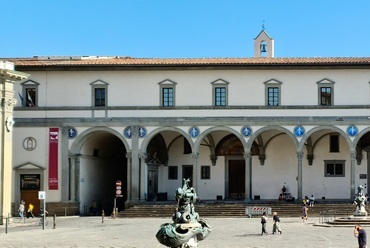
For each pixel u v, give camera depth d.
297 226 52.22
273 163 72.06
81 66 67.75
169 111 67.38
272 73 67.31
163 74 67.88
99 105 68.06
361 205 54.50
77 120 67.56
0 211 56.34
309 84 67.00
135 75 68.00
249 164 66.56
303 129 66.50
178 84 67.69
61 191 67.12
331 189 71.06
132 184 66.81
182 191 27.67
